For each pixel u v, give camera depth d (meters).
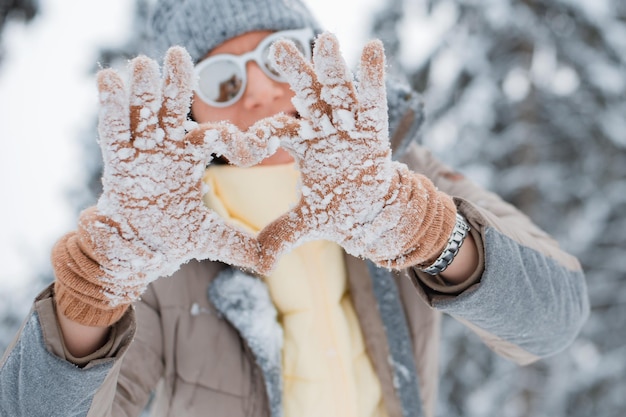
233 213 1.54
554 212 5.37
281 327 1.47
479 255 1.12
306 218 0.98
